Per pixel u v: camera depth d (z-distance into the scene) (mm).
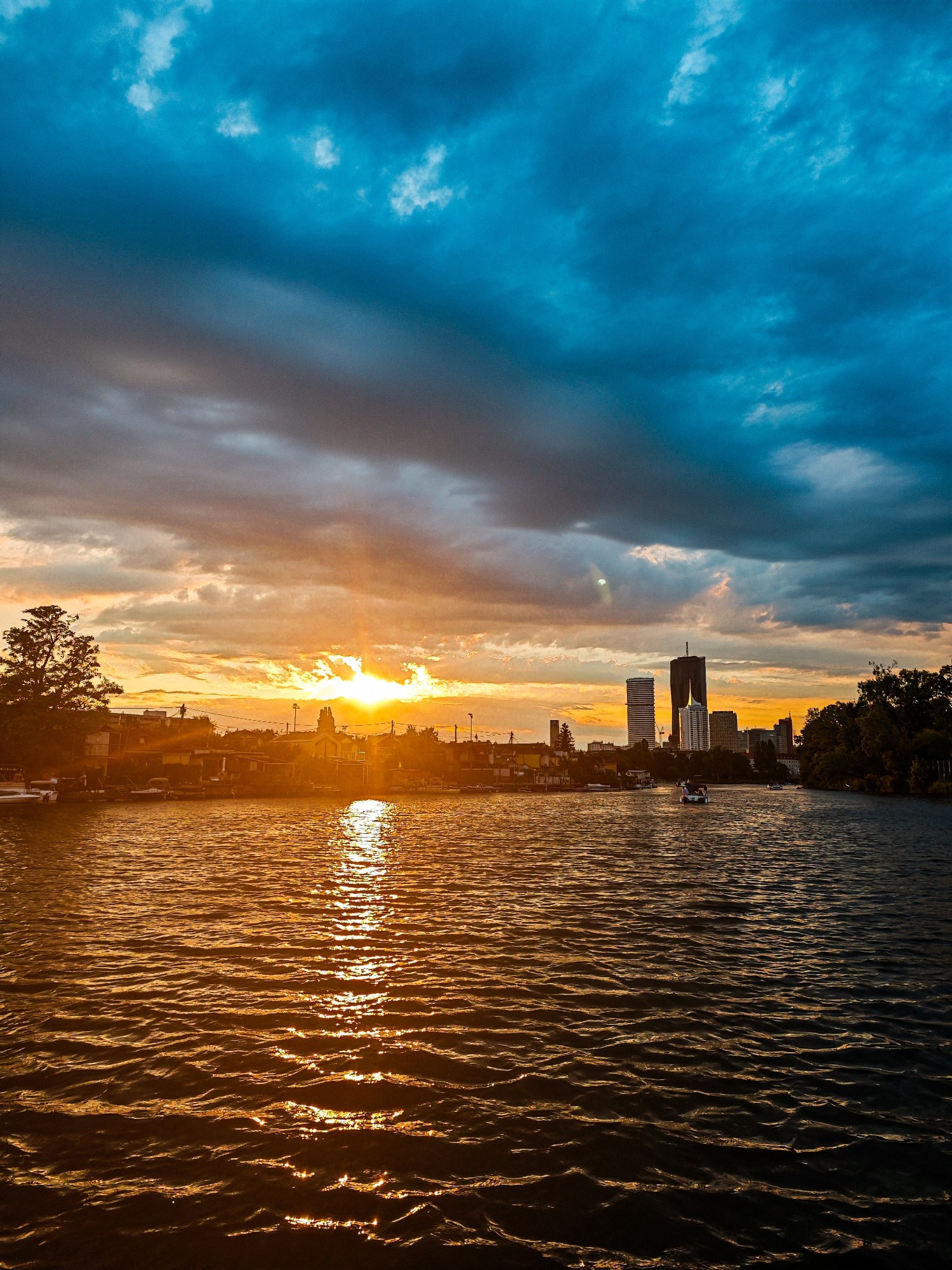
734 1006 14078
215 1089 10297
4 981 14867
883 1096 10430
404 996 14258
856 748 130500
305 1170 8352
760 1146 9047
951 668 119938
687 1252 7125
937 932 20547
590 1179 8281
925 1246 7258
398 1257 6965
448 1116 9656
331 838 44562
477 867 32594
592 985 15203
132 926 19672
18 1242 7105
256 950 17453
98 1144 8859
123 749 98250
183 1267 6801
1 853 34875
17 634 75625
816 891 27406
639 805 91625
